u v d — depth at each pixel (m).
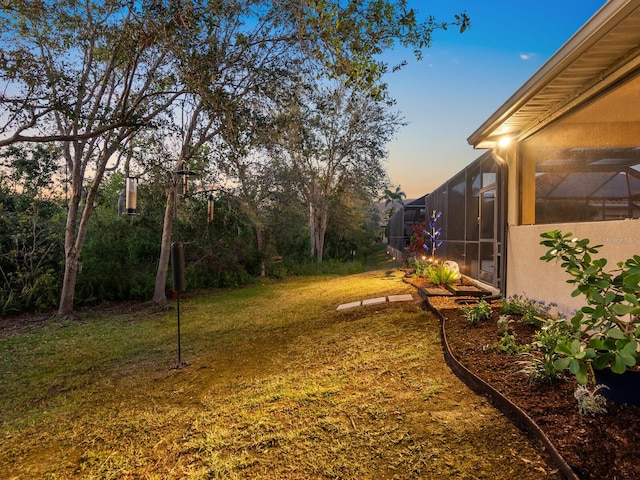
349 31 4.19
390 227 29.75
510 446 2.34
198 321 7.41
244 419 3.10
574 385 2.77
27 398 4.01
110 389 4.11
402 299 6.93
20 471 2.64
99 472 2.56
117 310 9.18
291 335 5.70
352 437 2.67
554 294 4.69
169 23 4.84
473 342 4.05
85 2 5.97
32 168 9.46
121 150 8.38
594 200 4.27
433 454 2.38
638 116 3.51
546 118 4.92
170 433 3.01
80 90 5.48
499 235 6.74
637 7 2.51
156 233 11.60
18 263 9.27
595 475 1.94
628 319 3.29
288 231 17.89
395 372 3.75
